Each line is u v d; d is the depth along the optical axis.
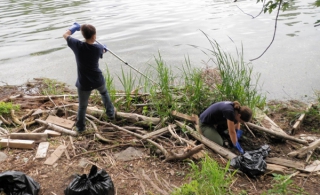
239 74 6.45
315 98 6.76
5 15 15.66
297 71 8.05
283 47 9.80
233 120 4.52
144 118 5.29
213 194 3.48
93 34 4.29
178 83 6.77
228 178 3.71
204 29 12.22
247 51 9.55
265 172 4.15
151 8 16.94
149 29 12.55
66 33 4.41
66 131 4.96
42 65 9.14
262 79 7.71
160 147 4.45
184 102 5.65
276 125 5.41
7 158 4.38
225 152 4.47
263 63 8.63
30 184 3.56
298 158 4.62
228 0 18.16
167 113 5.25
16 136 4.81
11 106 5.78
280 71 8.09
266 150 4.55
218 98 5.67
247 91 5.80
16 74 8.53
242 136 5.20
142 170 4.12
